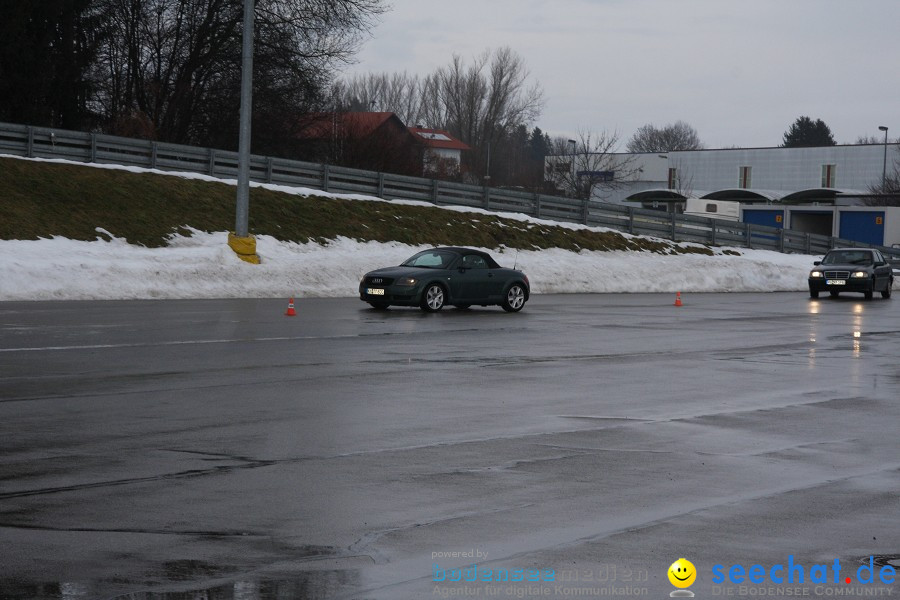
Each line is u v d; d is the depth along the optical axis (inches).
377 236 1737.2
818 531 297.6
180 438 415.2
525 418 480.7
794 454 410.6
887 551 279.6
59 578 246.1
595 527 298.5
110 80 2439.7
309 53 2241.6
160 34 2313.0
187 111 2295.8
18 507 308.5
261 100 2263.8
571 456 398.0
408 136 3129.9
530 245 1937.7
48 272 1149.7
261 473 358.6
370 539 282.7
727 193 3526.1
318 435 428.5
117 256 1321.4
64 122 2121.1
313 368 628.7
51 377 565.9
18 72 1939.0
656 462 390.0
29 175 1507.1
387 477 357.1
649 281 1804.9
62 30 2050.9
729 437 444.5
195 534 284.2
